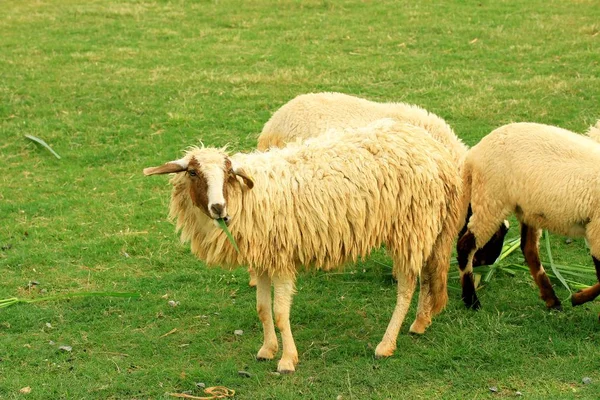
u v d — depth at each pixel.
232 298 7.96
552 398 5.89
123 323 7.43
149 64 15.44
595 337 6.87
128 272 8.52
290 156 6.55
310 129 8.43
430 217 6.66
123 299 7.87
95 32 17.53
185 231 6.52
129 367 6.62
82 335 7.20
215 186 5.93
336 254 6.49
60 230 9.52
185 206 6.44
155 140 12.23
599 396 5.92
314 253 6.46
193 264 8.71
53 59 15.68
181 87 14.20
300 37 16.81
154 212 9.97
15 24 18.06
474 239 7.48
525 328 7.00
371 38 16.48
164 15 18.75
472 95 13.23
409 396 6.07
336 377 6.36
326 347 6.89
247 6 19.27
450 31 16.64
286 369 6.42
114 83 14.35
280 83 14.18
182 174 6.35
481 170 7.45
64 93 13.97
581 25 16.53
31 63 15.42
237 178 6.20
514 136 7.31
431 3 18.77
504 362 6.48
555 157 7.08
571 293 7.65
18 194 10.59
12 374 6.54
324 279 8.29
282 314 6.43
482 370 6.39
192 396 6.14
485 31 16.47
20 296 7.99
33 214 9.98
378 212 6.47
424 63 14.98
